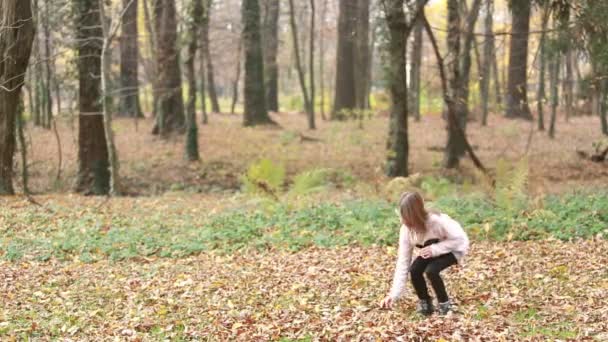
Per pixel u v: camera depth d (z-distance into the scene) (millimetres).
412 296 7719
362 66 35656
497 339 5883
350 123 32688
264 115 33156
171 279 9094
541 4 16297
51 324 7121
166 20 27062
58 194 18156
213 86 42844
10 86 15273
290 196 14812
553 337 5941
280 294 8031
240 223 12562
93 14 18562
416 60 32469
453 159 22219
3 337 6715
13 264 10211
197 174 22062
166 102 27781
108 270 9836
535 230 10797
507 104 32719
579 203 12688
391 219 12016
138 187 20406
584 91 19484
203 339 6527
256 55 32875
